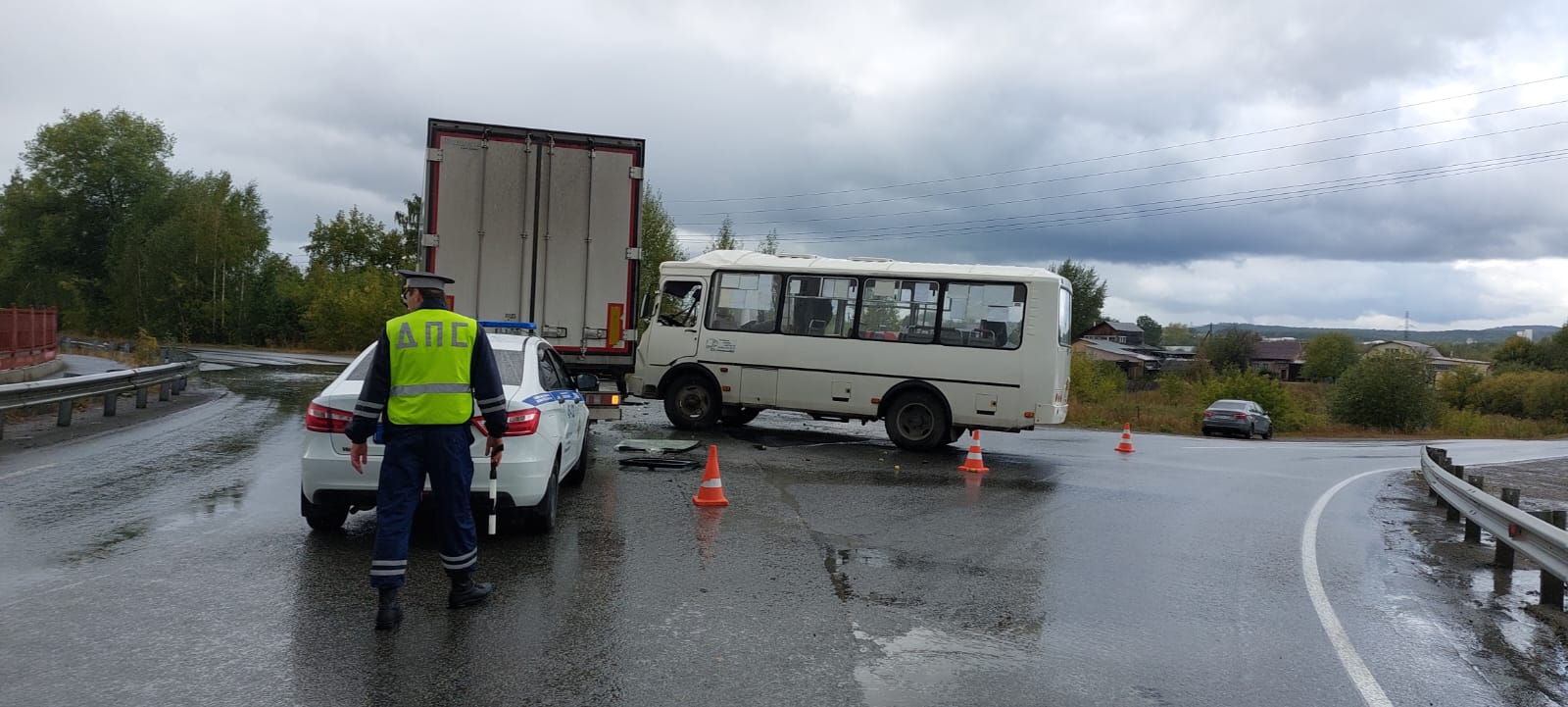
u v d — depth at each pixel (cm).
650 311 1644
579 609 563
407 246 7006
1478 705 470
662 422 1748
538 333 1258
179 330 5972
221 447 1185
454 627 522
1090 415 3153
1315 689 482
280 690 423
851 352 1505
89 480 939
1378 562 819
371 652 478
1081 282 9194
